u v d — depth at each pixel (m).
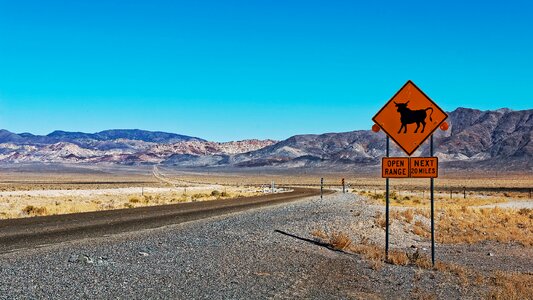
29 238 17.00
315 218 27.78
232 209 34.44
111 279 10.26
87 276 10.43
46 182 153.75
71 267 11.32
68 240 16.52
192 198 55.12
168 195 65.31
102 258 12.57
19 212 31.72
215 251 14.54
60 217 26.41
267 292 10.00
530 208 47.31
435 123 14.64
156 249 14.50
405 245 20.89
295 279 11.40
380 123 15.09
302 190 85.81
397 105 14.88
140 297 9.01
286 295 9.91
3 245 15.14
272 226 22.48
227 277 11.06
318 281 11.45
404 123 14.86
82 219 25.11
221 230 20.20
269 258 13.85
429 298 10.62
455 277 13.51
